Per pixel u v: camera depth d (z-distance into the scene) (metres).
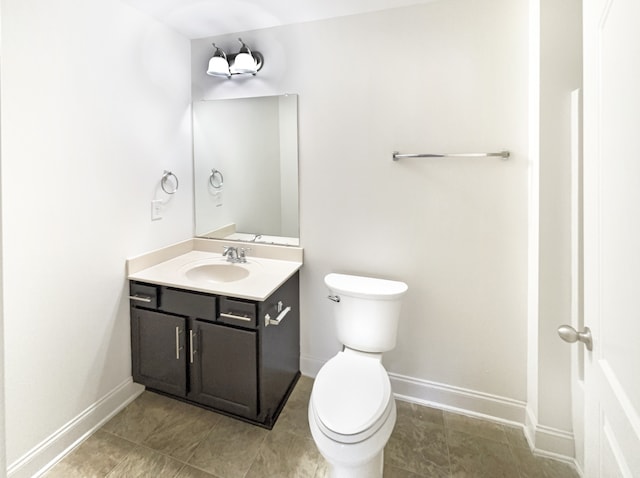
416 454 1.57
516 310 1.73
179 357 1.79
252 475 1.45
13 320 1.32
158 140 2.01
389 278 1.93
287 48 2.00
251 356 1.65
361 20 1.84
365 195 1.93
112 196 1.73
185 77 2.19
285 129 2.05
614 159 0.66
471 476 1.46
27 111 1.32
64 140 1.47
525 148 1.64
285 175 2.08
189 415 1.80
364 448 1.17
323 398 1.32
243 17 1.91
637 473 0.56
